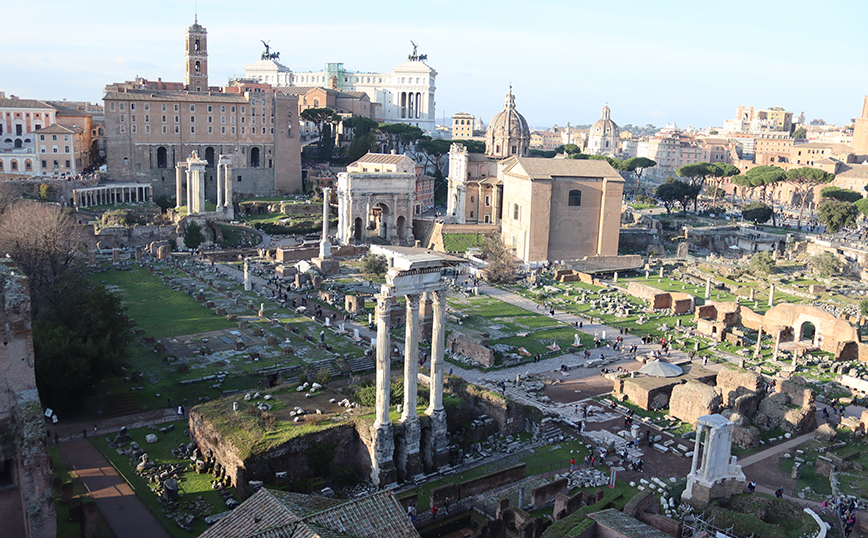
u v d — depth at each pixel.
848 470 63.44
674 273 148.75
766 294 133.50
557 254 159.88
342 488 56.69
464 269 147.12
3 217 111.56
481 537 49.06
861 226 196.88
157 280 125.50
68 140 196.50
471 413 71.69
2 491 43.06
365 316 109.06
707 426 57.12
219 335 94.38
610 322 113.62
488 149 198.75
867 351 96.38
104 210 177.12
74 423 66.88
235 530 37.44
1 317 42.12
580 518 46.50
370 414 61.31
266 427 57.72
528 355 94.88
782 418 73.62
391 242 171.12
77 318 73.94
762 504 54.03
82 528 47.69
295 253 149.50
